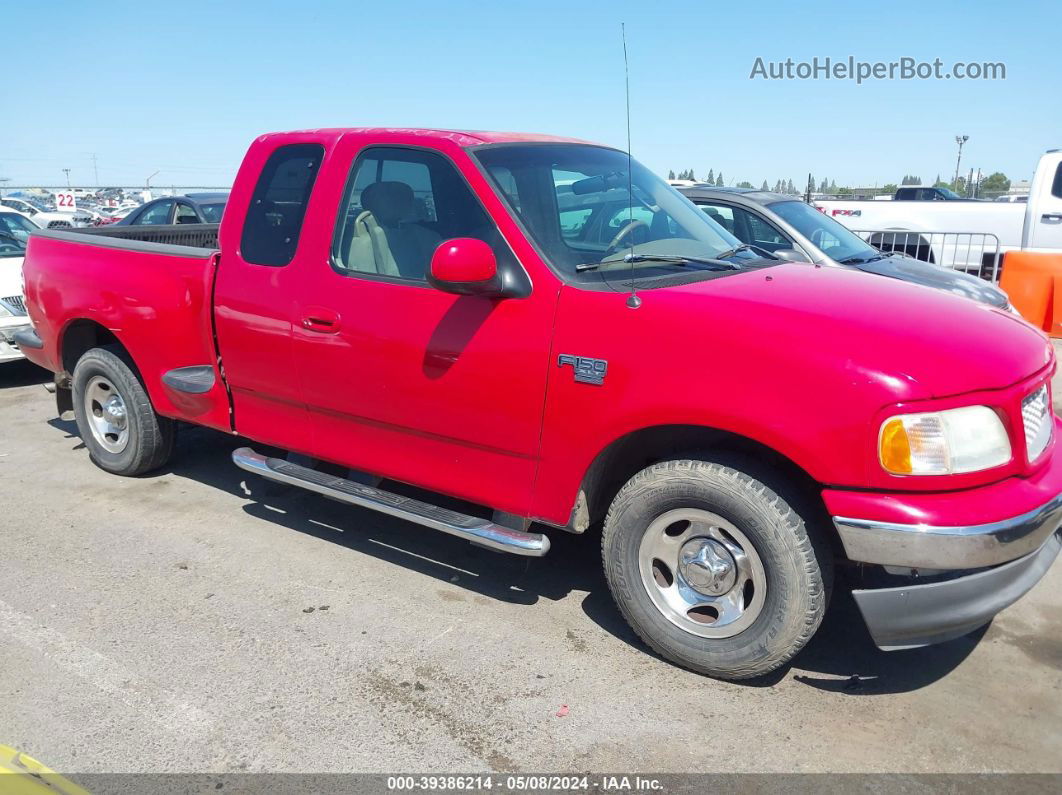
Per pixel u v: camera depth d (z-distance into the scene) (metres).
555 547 4.42
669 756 2.84
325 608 3.79
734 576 3.12
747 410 2.89
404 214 3.72
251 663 3.36
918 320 3.05
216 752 2.85
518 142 3.92
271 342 4.07
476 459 3.58
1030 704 3.11
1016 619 3.69
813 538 2.95
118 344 5.20
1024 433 2.90
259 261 4.13
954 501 2.77
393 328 3.63
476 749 2.88
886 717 3.04
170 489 5.16
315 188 3.96
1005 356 2.95
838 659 3.41
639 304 3.12
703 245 3.90
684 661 3.26
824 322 2.93
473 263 3.20
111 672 3.30
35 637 3.54
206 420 4.64
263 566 4.18
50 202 33.75
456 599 3.88
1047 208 10.38
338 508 4.89
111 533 4.55
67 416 5.71
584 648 3.48
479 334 3.41
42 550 4.34
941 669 3.34
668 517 3.20
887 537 2.77
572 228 3.60
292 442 4.23
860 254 7.09
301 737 2.93
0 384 7.96
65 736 2.93
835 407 2.77
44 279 5.27
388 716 3.04
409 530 4.61
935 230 11.88
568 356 3.21
